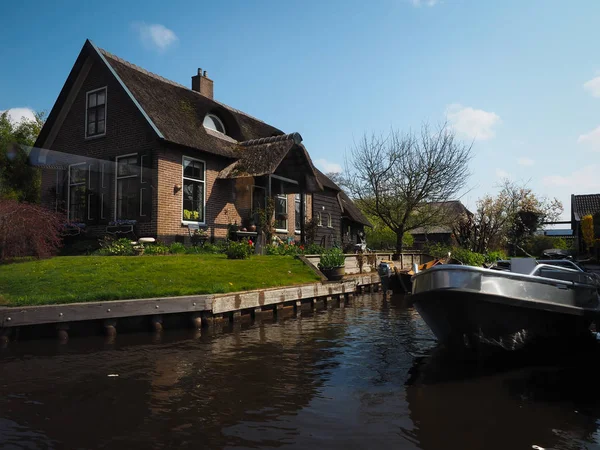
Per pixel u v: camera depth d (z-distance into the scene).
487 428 3.87
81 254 14.26
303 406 4.35
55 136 16.50
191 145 14.70
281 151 15.96
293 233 20.31
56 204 15.84
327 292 13.13
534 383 5.23
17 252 11.68
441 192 23.73
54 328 7.61
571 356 6.73
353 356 6.47
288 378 5.29
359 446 3.48
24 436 3.61
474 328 6.07
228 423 3.91
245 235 16.53
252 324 9.30
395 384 5.12
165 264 11.02
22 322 7.27
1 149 16.41
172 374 5.39
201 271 10.95
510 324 6.23
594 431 3.83
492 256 21.06
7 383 4.98
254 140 17.33
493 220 28.09
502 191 35.50
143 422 3.90
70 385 4.92
